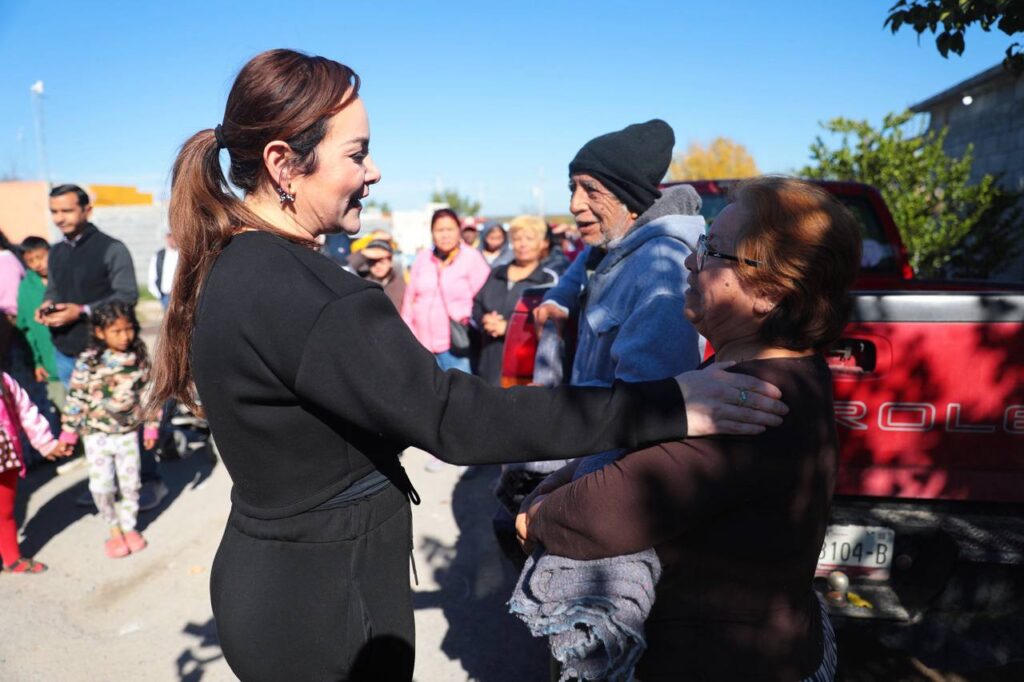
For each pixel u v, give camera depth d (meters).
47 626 3.29
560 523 1.29
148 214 22.30
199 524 4.45
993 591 2.24
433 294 5.68
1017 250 8.31
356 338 1.18
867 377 2.31
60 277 5.09
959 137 10.17
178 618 3.37
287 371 1.20
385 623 1.40
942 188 8.07
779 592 1.26
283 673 1.34
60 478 5.32
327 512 1.32
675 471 1.19
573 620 1.22
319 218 1.36
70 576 3.78
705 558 1.24
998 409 2.27
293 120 1.25
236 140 1.29
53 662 3.01
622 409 1.19
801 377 1.25
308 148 1.28
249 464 1.30
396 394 1.17
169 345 1.40
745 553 1.22
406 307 5.81
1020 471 2.29
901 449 2.33
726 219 1.29
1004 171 7.96
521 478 2.17
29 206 20.97
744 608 1.25
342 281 1.24
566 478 1.56
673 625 1.28
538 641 3.13
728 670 1.26
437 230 5.59
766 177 1.31
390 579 1.42
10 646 3.13
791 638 1.27
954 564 2.23
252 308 1.20
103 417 3.95
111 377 3.95
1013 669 2.72
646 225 2.00
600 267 2.12
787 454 1.19
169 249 7.13
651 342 1.76
